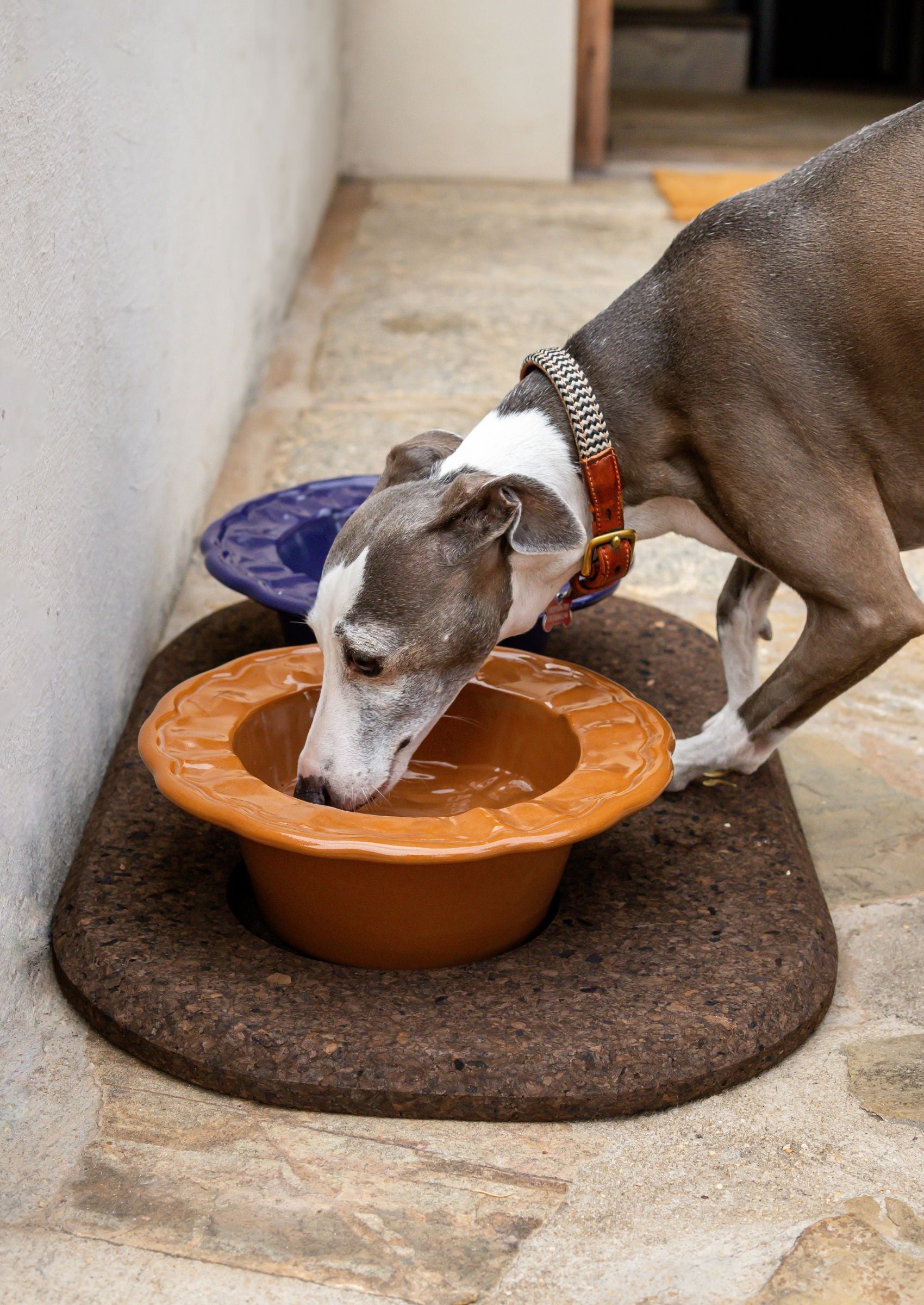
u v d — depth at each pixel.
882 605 1.08
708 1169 0.93
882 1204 0.91
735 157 3.70
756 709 1.15
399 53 3.34
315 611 1.04
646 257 2.70
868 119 4.41
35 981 1.03
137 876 1.08
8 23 1.00
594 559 1.11
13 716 1.02
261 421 1.87
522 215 3.06
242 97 1.83
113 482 1.23
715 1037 0.98
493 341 2.19
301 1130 0.95
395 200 3.20
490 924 1.02
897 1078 0.99
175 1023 0.98
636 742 1.07
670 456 1.10
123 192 1.25
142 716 1.23
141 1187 0.92
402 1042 0.96
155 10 1.36
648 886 1.10
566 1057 0.96
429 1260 0.88
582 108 3.47
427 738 1.17
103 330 1.20
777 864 1.12
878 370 1.06
